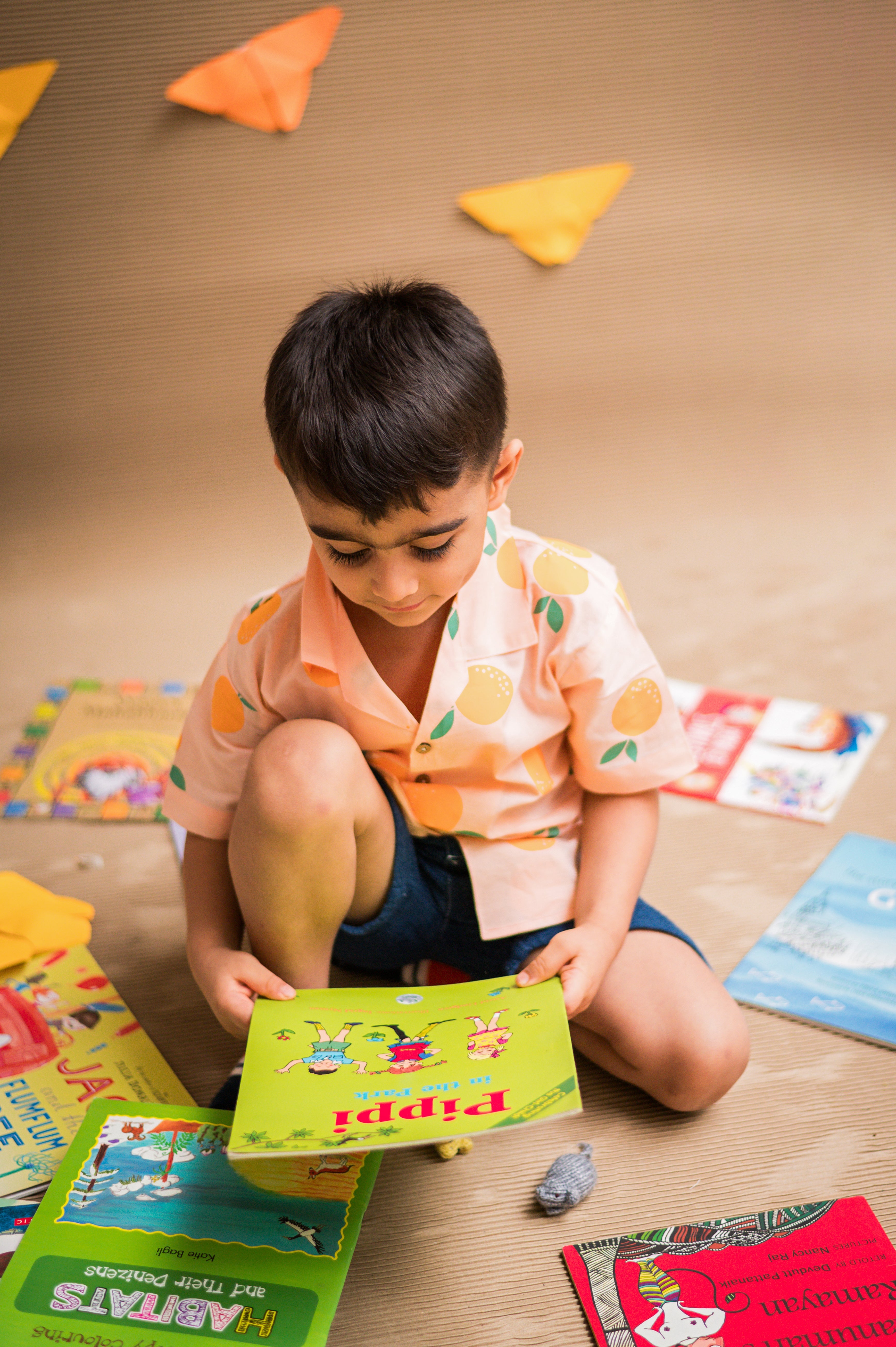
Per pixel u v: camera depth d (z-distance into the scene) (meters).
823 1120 0.94
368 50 1.81
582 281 1.94
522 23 1.82
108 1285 0.75
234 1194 0.81
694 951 0.97
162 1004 1.09
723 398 1.99
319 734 0.83
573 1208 0.87
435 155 1.87
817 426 1.99
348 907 0.87
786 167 1.91
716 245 1.94
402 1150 0.93
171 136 1.82
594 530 1.95
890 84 1.88
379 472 0.71
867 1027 1.02
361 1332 0.78
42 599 1.84
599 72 1.85
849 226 1.93
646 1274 0.80
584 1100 0.97
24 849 1.32
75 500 1.91
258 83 1.80
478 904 0.94
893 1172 0.89
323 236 1.89
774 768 1.40
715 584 1.80
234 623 0.95
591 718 0.93
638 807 0.98
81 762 1.46
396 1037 0.79
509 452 0.84
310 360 0.76
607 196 1.90
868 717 1.48
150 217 1.85
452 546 0.76
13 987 1.09
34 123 1.79
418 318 0.77
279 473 1.93
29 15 1.75
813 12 1.83
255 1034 0.79
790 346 1.98
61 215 1.83
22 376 1.88
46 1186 0.87
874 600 1.73
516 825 0.95
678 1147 0.92
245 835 0.82
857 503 1.95
